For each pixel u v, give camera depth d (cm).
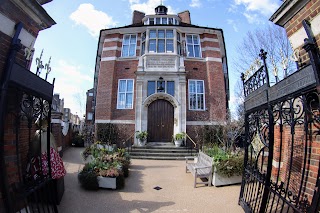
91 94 3053
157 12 1770
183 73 1310
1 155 250
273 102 326
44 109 370
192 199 495
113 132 1262
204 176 606
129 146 1220
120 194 522
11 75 257
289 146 453
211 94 1332
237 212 423
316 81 219
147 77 1321
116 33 1461
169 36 1435
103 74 1381
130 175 719
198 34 1470
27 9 303
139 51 1421
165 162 982
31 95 310
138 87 1305
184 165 907
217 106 1310
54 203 372
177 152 1129
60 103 2067
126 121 1292
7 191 254
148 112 1311
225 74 1616
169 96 1293
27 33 323
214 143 1138
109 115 1294
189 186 600
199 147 1178
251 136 445
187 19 1817
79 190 542
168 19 1582
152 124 1297
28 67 347
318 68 222
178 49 1431
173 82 1334
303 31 285
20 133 364
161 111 1314
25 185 292
